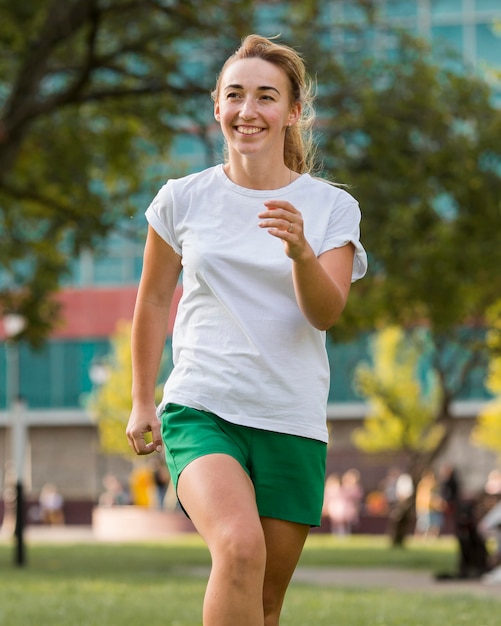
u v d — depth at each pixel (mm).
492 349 44969
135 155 42000
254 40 8609
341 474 92062
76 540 63562
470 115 37188
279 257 8242
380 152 35375
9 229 42375
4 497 94438
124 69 35875
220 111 8586
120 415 84125
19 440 36969
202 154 91188
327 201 8562
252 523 7438
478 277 38500
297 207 8500
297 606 18828
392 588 27156
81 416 96125
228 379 8195
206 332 8344
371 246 34375
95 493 95562
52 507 89062
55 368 97125
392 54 41062
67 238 42219
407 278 35594
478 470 90938
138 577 30312
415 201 35688
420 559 41281
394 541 51438
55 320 42781
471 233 36688
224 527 7406
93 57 35094
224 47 35000
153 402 8656
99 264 97938
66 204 39250
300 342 8273
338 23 37219
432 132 35969
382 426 75375
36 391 97188
